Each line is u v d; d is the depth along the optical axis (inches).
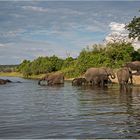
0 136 586.9
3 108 975.6
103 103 1088.8
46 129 644.7
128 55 2765.7
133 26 2679.6
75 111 900.6
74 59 3843.5
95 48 3189.0
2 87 2101.4
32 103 1117.1
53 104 1080.2
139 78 2171.5
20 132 619.8
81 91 1664.6
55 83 2399.1
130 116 805.9
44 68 4109.3
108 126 673.6
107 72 2196.1
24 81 3080.7
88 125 685.3
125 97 1290.6
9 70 6309.1
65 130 634.2
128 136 581.3
